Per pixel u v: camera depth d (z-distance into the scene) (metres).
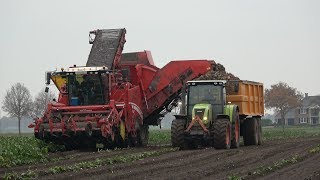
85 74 35.31
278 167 22.06
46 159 26.94
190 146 34.09
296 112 199.00
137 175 19.89
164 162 24.86
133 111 35.72
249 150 31.88
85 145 34.34
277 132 76.00
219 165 22.80
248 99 37.66
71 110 33.69
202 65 38.56
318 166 22.30
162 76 38.56
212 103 33.75
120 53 38.69
